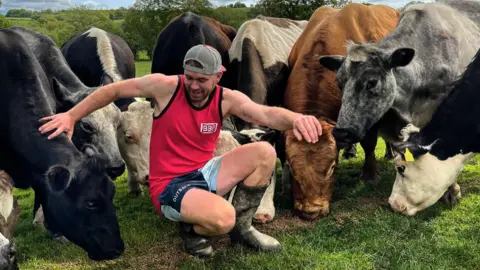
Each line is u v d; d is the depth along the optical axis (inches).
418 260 156.1
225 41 313.9
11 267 123.3
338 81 203.5
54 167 136.9
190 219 135.8
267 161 146.2
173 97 139.3
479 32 239.9
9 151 151.4
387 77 193.9
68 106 200.2
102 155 145.9
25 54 161.3
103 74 269.4
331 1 1211.2
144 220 212.1
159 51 301.0
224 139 188.9
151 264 166.6
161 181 143.8
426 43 220.1
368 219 192.7
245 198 151.6
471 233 175.5
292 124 137.9
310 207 191.6
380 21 266.7
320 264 156.1
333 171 194.1
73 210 136.9
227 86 286.7
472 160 280.8
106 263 168.9
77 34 330.3
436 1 259.1
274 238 177.3
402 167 186.7
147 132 212.8
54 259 175.8
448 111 177.0
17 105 151.2
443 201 205.9
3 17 1243.2
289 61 270.4
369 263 155.6
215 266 159.0
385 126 230.1
